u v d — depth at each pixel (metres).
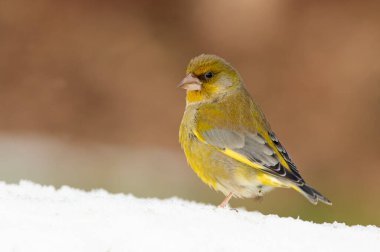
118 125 18.36
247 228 6.08
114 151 16.44
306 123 19.02
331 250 5.82
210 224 6.04
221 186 8.02
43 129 17.81
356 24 21.23
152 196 12.69
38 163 14.19
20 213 5.87
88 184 13.10
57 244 5.41
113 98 19.27
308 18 21.47
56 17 20.95
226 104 8.19
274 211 12.48
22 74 19.56
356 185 15.74
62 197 6.90
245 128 7.99
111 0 21.52
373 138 18.53
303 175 16.81
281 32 21.23
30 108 18.56
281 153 7.88
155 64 20.23
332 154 17.97
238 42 21.09
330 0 21.83
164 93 19.44
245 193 7.94
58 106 18.70
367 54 20.45
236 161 7.88
